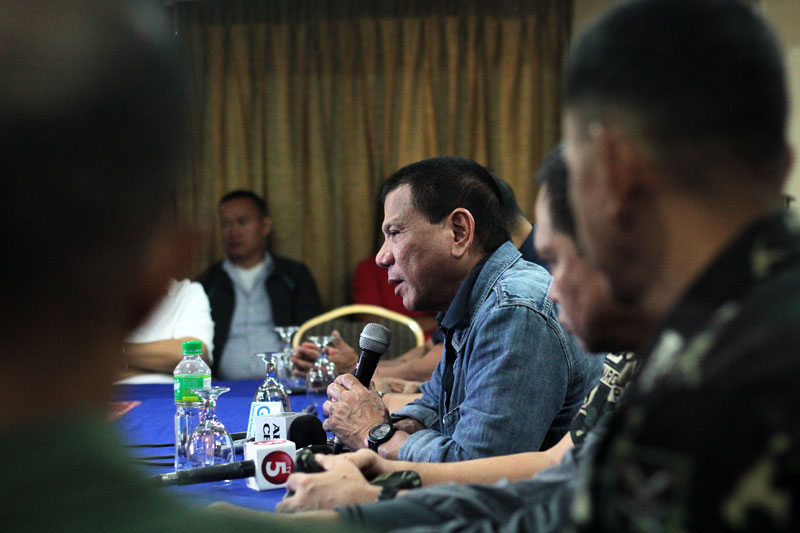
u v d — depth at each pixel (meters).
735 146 0.59
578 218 0.67
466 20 5.00
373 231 5.11
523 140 5.00
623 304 0.70
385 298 4.65
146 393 2.78
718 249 0.61
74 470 0.37
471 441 1.49
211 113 5.04
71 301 0.37
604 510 0.56
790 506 0.48
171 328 3.36
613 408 1.24
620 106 0.61
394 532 0.89
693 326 0.59
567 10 4.99
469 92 5.00
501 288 1.59
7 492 0.35
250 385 3.02
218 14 5.02
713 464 0.50
